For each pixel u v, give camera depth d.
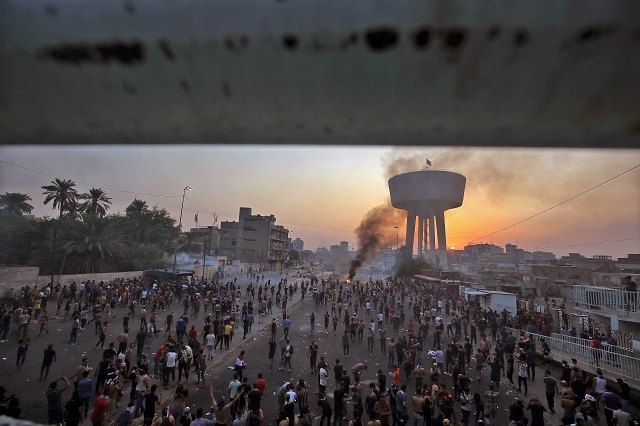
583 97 0.88
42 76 1.00
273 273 76.06
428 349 19.34
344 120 1.05
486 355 15.88
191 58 0.95
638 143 1.02
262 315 25.55
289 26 0.89
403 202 79.94
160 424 7.80
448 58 0.87
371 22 0.86
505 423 11.08
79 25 0.94
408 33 0.85
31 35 0.96
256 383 10.34
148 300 27.19
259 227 85.44
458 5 0.82
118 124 1.12
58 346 15.86
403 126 1.06
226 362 15.54
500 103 0.93
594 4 0.78
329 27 0.87
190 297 26.98
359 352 18.09
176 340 17.98
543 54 0.83
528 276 55.91
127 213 50.69
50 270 32.34
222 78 0.96
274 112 1.04
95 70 0.98
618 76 0.83
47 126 1.14
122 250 37.22
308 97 0.98
